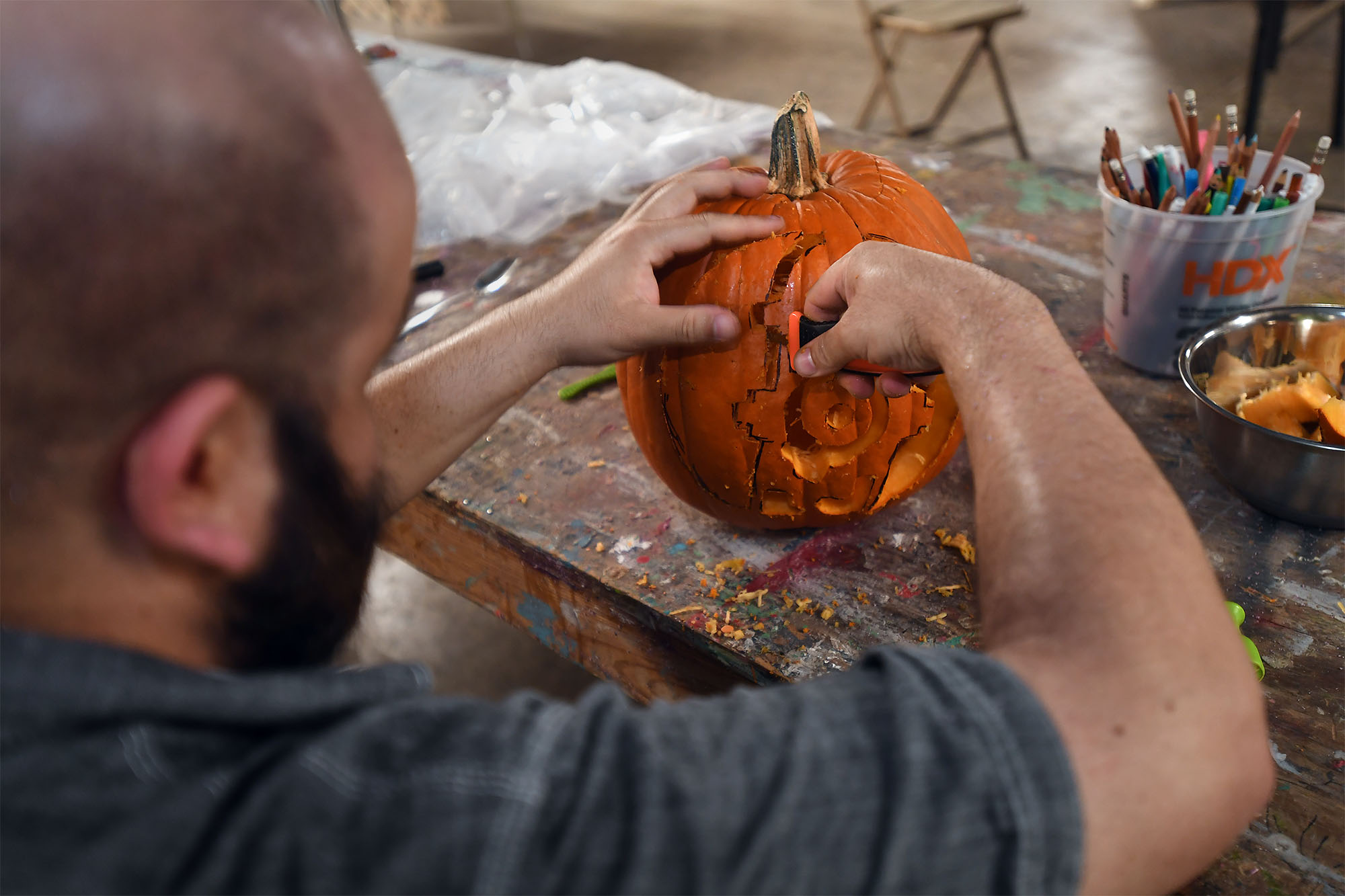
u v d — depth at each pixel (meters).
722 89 4.58
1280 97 3.67
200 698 0.34
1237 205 0.93
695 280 0.81
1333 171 3.14
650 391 0.84
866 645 0.77
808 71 4.66
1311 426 0.86
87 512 0.33
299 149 0.33
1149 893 0.40
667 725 0.38
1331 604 0.76
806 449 0.85
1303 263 1.18
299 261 0.34
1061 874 0.36
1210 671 0.40
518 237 1.49
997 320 0.53
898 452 0.87
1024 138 3.70
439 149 1.63
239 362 0.33
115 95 0.30
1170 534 0.43
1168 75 4.04
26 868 0.31
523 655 1.87
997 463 0.47
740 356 0.79
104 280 0.30
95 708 0.33
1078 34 4.59
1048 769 0.36
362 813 0.34
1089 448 0.46
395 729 0.36
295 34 0.35
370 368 0.40
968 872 0.35
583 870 0.34
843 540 0.88
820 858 0.35
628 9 5.74
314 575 0.39
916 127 3.55
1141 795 0.37
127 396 0.31
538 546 0.90
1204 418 0.84
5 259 0.29
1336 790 0.62
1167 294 0.97
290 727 0.37
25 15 0.31
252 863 0.33
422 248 1.50
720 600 0.82
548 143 1.62
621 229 0.79
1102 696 0.38
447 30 5.62
